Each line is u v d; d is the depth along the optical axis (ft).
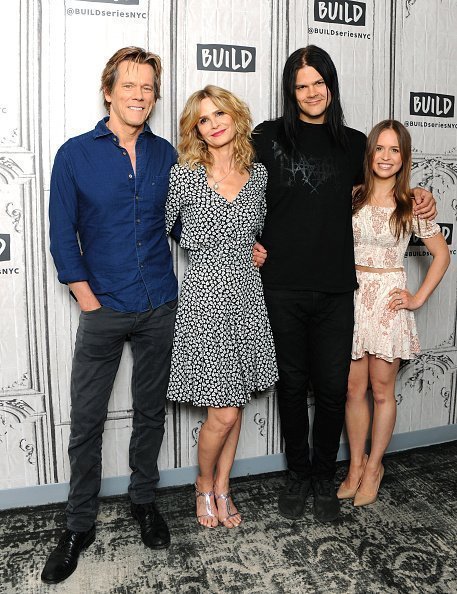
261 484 8.45
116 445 8.02
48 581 6.33
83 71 7.09
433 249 7.54
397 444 9.48
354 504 7.87
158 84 6.48
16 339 7.47
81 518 6.76
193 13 7.38
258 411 8.59
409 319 7.64
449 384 9.66
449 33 8.66
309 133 7.05
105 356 6.64
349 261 7.26
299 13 7.80
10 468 7.73
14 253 7.28
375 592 6.18
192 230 6.63
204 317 6.64
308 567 6.59
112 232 6.37
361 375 7.85
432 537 7.16
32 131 7.07
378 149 7.17
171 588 6.25
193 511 7.73
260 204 6.86
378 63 8.30
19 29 6.84
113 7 7.07
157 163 6.60
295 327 7.30
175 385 6.85
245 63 7.68
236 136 6.69
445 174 9.02
